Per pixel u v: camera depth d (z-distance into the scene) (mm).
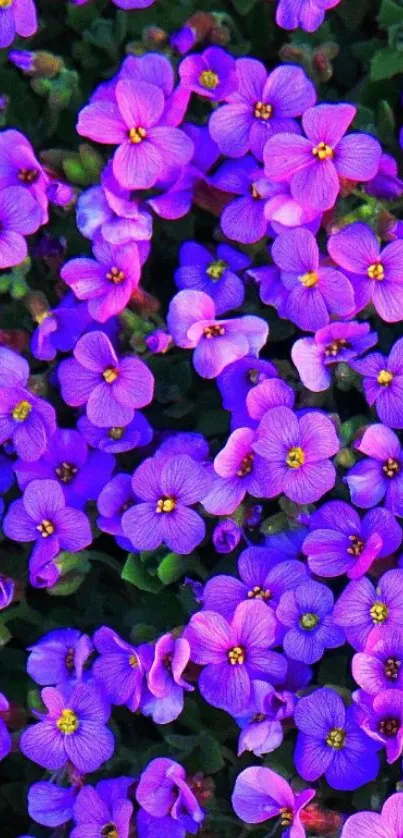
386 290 458
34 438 461
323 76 483
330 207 461
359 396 475
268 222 467
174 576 463
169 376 473
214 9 496
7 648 479
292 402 456
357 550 452
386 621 446
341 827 448
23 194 465
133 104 460
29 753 454
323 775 459
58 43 509
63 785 459
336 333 457
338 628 450
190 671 456
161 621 470
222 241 477
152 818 451
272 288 465
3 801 480
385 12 481
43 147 499
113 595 480
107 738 453
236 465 456
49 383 475
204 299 458
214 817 457
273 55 504
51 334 470
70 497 467
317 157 459
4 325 483
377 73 479
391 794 452
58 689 458
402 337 456
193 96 488
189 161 469
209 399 477
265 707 447
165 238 487
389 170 467
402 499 452
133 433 465
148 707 450
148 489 456
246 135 471
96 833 451
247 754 463
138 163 463
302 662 456
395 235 464
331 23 499
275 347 480
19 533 462
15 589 473
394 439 453
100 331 458
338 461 457
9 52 496
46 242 480
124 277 463
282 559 457
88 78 503
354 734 446
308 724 447
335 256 457
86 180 474
